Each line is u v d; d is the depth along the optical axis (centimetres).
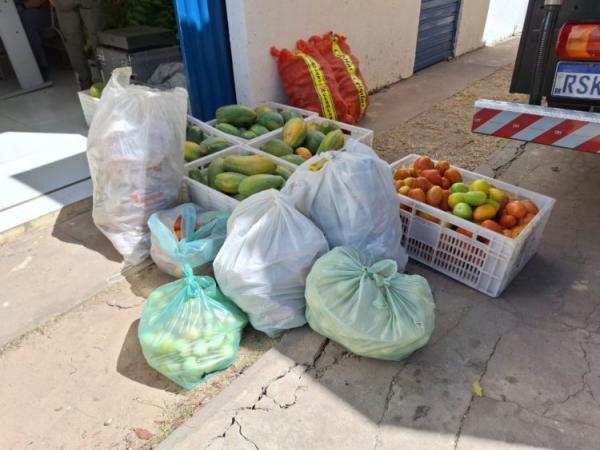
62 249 280
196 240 238
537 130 227
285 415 183
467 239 238
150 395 194
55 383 199
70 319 231
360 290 192
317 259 214
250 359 210
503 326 223
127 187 249
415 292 196
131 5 494
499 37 832
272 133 333
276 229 212
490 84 584
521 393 191
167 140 252
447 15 662
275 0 393
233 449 172
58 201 312
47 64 603
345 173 222
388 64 574
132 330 225
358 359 207
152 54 439
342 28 482
